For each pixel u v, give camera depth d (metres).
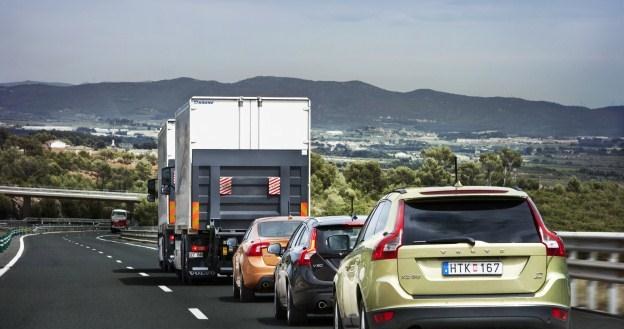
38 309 40.97
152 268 78.31
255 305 42.88
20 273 68.88
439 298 22.62
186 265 58.00
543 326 22.62
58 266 80.38
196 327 34.19
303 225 37.34
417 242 22.78
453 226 22.88
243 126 57.72
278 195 57.88
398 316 22.62
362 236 26.03
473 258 22.73
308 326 34.47
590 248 38.81
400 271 22.77
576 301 40.44
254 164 57.75
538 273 22.77
